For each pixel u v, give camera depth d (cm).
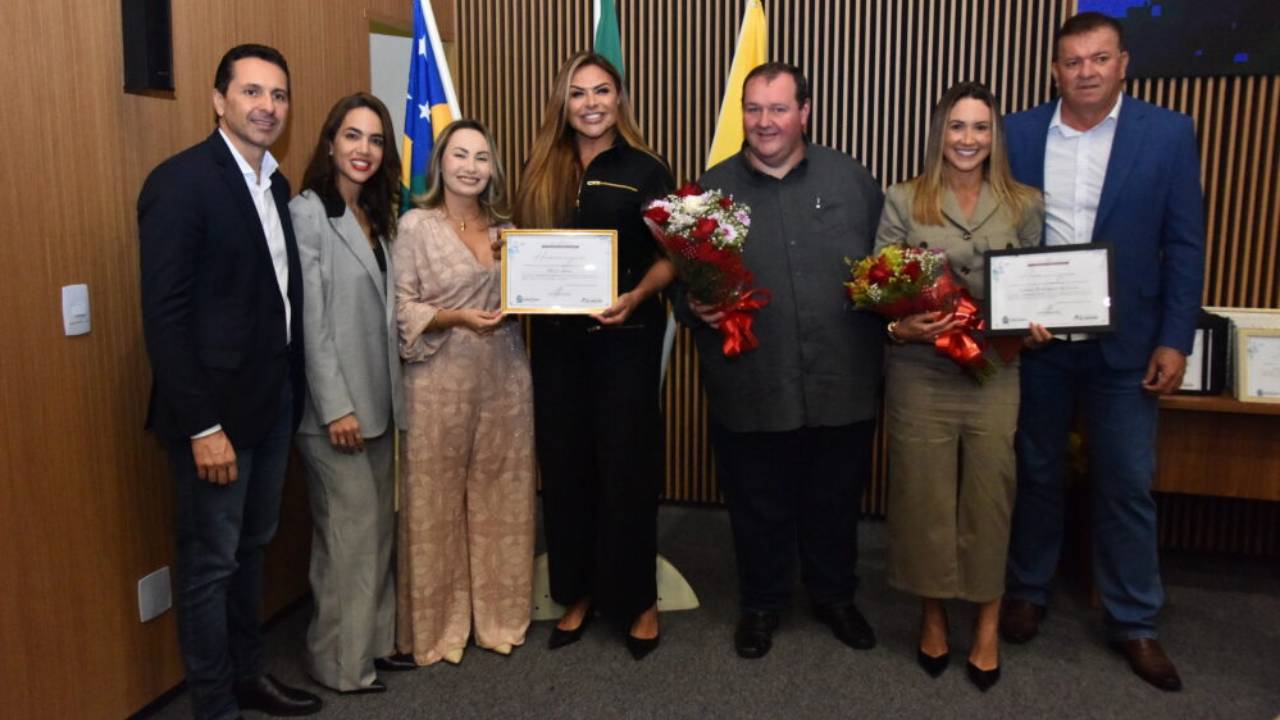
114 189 235
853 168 274
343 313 249
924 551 264
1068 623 310
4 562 209
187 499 223
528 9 430
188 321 211
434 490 272
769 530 290
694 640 300
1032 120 278
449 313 262
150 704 254
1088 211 270
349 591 260
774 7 406
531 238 262
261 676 256
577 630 298
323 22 322
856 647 292
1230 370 314
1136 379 270
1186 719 250
